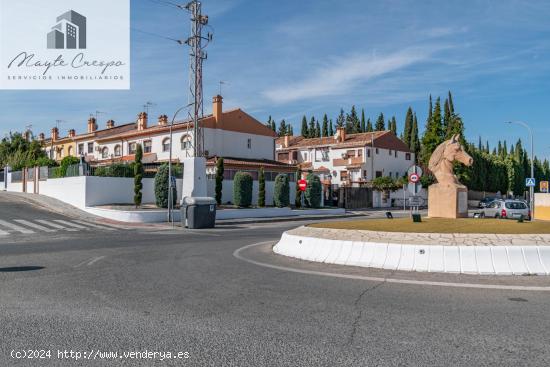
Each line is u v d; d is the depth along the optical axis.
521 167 90.31
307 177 40.81
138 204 30.42
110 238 18.16
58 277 9.02
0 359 4.47
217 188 34.00
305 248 11.77
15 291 7.64
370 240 10.77
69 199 32.22
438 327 5.45
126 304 6.70
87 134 58.00
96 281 8.57
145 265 10.63
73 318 5.93
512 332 5.24
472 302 6.72
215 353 4.61
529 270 8.94
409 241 10.29
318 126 104.69
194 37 29.78
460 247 9.48
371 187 52.47
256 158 50.38
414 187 17.22
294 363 4.33
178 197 32.97
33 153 54.44
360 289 7.73
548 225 11.77
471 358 4.43
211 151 45.81
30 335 5.21
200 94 30.41
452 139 15.62
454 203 15.05
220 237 18.62
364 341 4.95
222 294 7.39
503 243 9.59
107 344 4.89
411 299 6.95
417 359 4.41
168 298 7.10
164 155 46.50
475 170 66.44
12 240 17.23
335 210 40.03
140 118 53.81
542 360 4.38
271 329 5.41
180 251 13.50
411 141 83.75
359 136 65.25
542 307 6.39
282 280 8.62
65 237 18.58
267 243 15.73
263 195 36.19
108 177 31.20
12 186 43.62
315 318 5.89
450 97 74.81
